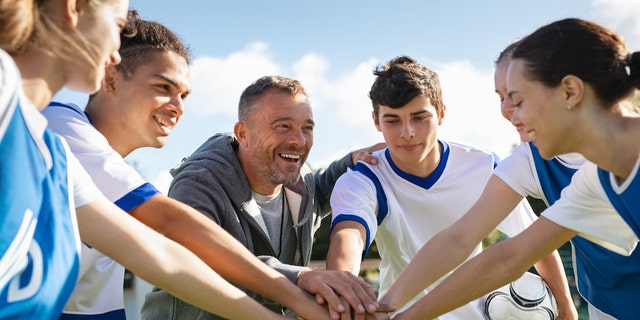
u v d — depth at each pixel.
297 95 2.87
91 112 2.47
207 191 2.68
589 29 1.76
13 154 1.20
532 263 2.23
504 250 2.25
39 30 1.31
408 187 3.19
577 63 1.72
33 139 1.27
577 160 2.48
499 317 3.03
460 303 2.29
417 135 3.01
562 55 1.73
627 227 1.96
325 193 3.45
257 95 2.83
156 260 1.74
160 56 2.47
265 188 2.89
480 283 2.26
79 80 1.40
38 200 1.28
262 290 2.24
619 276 2.27
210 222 2.19
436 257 2.51
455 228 2.57
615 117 1.77
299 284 2.43
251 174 2.88
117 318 2.32
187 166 2.82
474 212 2.60
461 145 3.31
